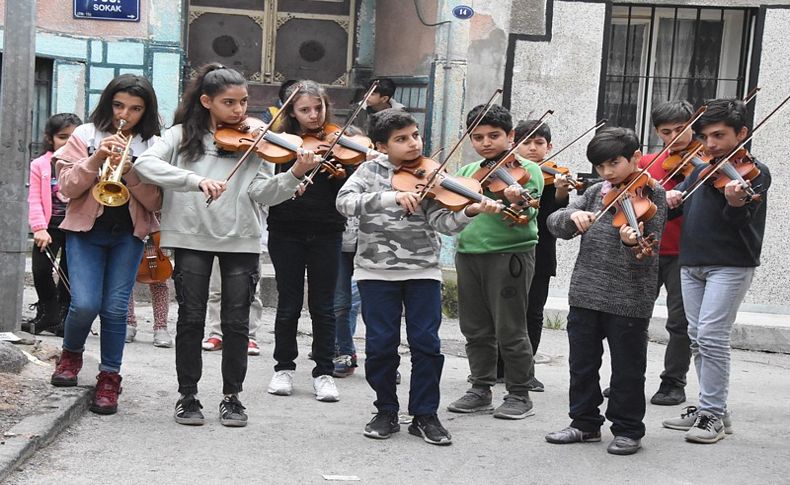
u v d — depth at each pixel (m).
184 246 4.72
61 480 3.96
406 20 9.97
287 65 10.86
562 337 8.38
